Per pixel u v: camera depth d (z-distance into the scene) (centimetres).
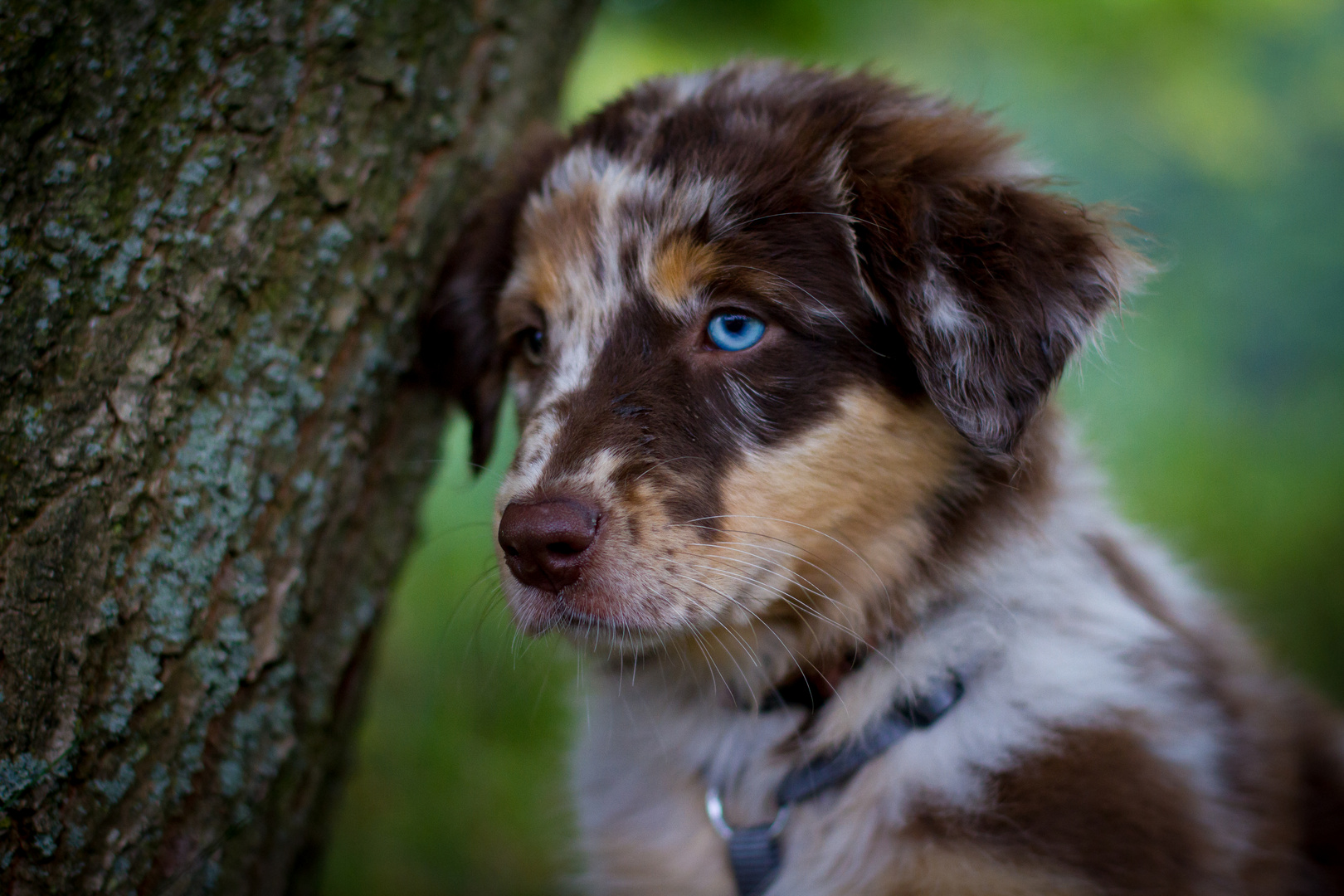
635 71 168
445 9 108
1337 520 166
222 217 103
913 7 190
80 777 102
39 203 101
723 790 109
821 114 107
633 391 105
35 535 101
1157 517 159
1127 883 103
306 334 106
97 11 101
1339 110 214
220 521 104
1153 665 107
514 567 103
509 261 111
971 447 107
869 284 105
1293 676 115
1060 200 106
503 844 122
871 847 106
